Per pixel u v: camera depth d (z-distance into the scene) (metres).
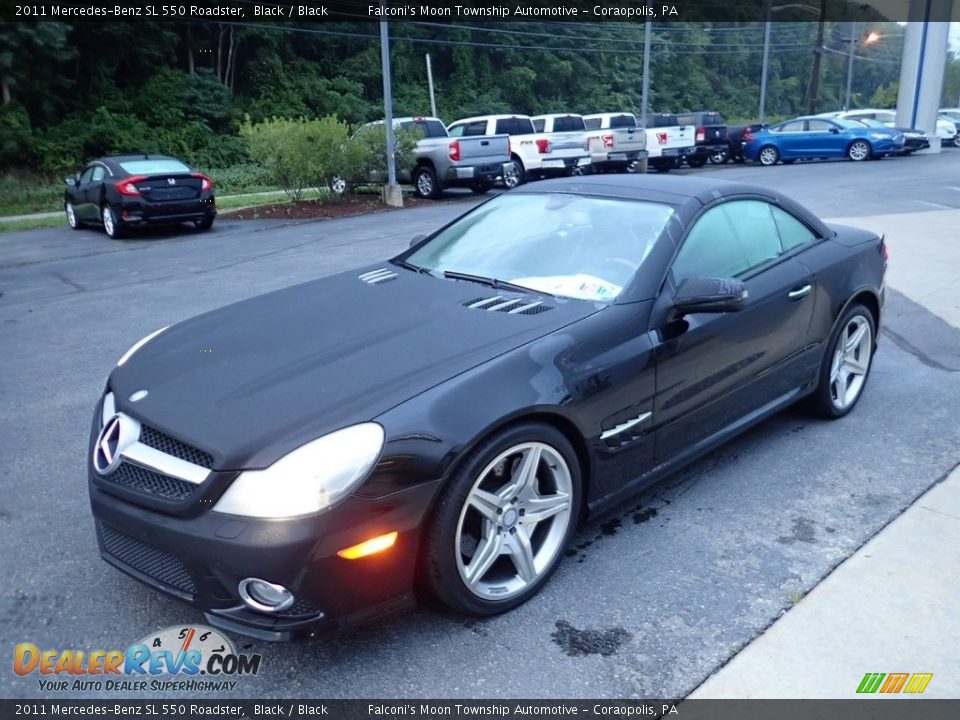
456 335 3.33
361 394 2.90
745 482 4.19
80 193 15.48
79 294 9.45
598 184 4.52
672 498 4.04
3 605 3.22
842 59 88.06
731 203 4.30
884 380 5.70
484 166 19.38
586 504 3.44
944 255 9.88
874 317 5.14
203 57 41.84
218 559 2.62
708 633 3.00
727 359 3.94
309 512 2.58
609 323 3.44
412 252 4.62
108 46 36.50
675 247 3.84
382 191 19.50
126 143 33.31
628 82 60.09
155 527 2.74
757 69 76.25
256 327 3.63
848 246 4.96
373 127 18.94
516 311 3.54
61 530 3.81
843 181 19.11
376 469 2.68
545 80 55.00
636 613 3.12
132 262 11.71
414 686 2.76
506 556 3.29
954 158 26.16
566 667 2.84
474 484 2.90
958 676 2.76
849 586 3.27
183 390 3.08
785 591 3.25
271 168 17.86
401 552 2.76
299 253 11.88
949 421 4.95
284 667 2.87
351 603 2.72
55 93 34.56
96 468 3.02
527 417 3.06
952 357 6.18
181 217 14.51
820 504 3.95
